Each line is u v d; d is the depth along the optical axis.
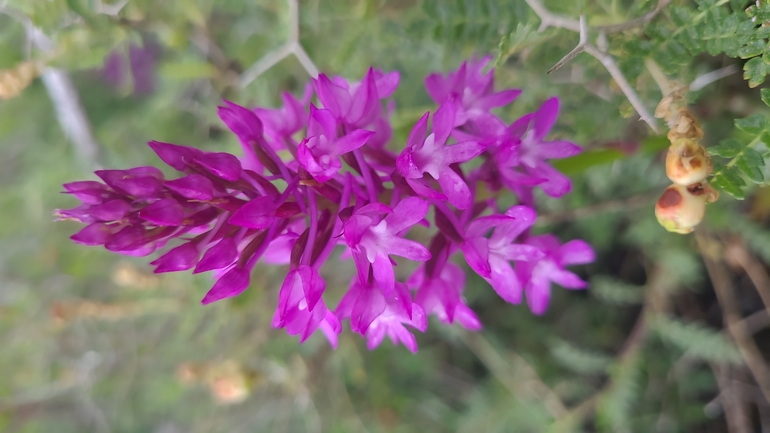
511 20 0.09
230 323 0.17
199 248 0.06
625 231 0.15
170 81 0.16
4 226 0.20
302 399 0.18
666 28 0.07
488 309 0.17
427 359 0.18
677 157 0.06
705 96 0.11
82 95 0.19
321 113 0.06
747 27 0.07
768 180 0.08
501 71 0.10
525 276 0.08
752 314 0.15
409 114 0.12
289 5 0.11
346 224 0.06
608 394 0.15
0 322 0.19
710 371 0.16
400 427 0.18
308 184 0.06
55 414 0.21
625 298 0.15
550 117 0.08
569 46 0.09
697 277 0.14
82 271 0.18
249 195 0.07
